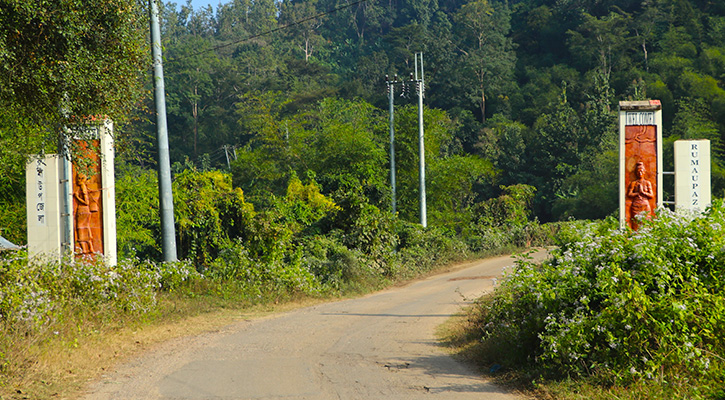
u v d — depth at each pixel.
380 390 7.26
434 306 15.46
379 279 23.11
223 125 86.19
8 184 17.11
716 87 63.06
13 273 10.19
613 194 54.06
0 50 8.67
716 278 7.31
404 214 38.66
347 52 136.25
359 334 11.38
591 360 7.22
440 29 109.44
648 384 6.46
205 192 22.92
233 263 17.89
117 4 9.87
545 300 7.79
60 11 9.17
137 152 16.09
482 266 27.80
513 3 119.94
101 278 12.10
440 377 7.93
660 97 68.56
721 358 6.39
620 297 7.10
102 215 13.77
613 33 83.88
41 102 9.94
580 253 8.17
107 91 10.36
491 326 9.74
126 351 9.78
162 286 15.79
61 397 7.02
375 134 41.50
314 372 8.20
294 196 30.89
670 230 7.84
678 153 13.65
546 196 65.00
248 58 108.00
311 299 18.00
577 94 81.62
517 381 7.54
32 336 8.96
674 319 6.85
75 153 11.36
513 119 84.00
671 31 80.81
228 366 8.62
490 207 42.03
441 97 85.94
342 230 25.05
